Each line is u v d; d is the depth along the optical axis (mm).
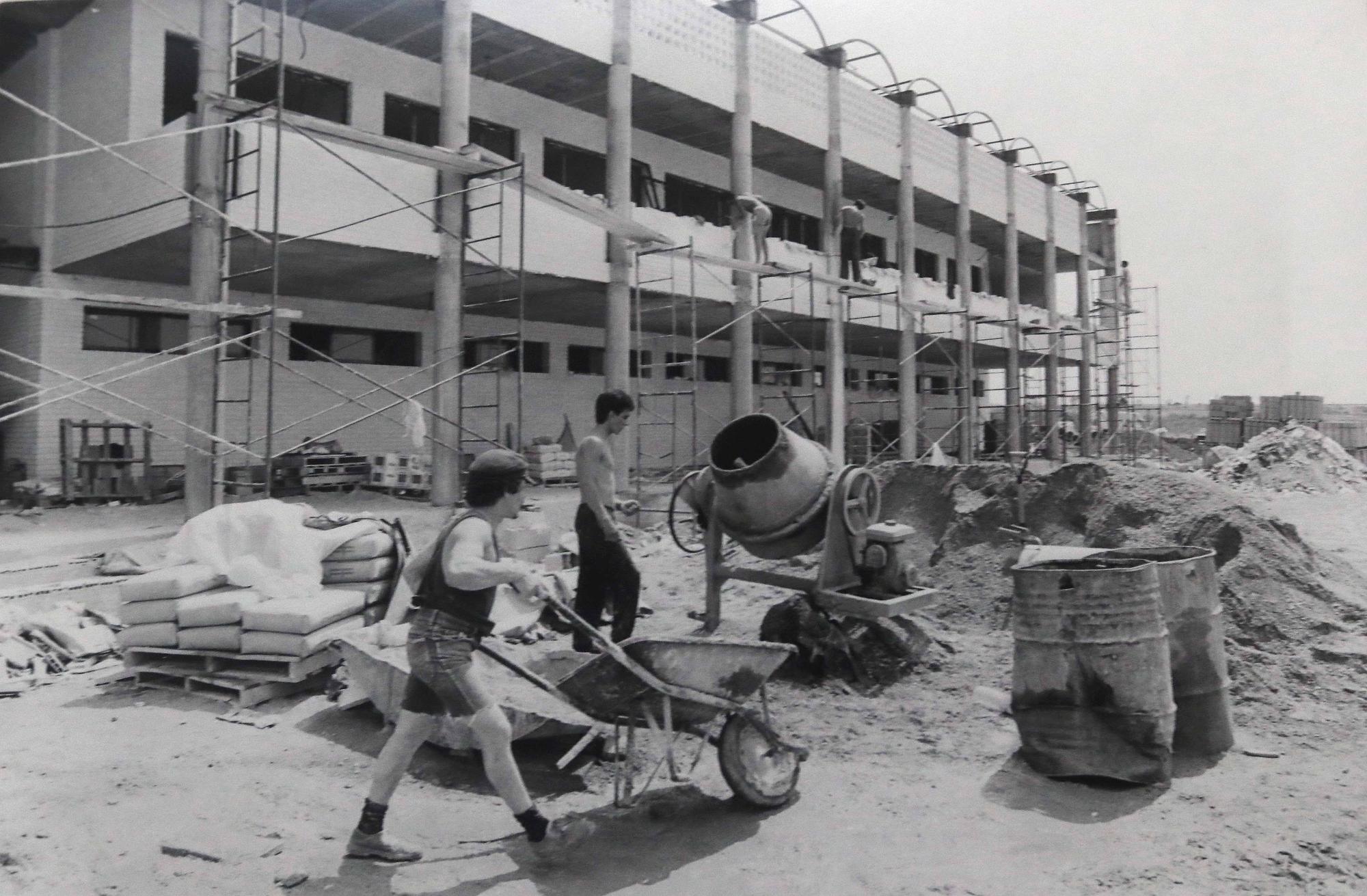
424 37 15664
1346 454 27547
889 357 32500
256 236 10758
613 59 16391
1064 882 3775
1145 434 39219
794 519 7336
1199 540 7477
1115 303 36438
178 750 5328
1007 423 29016
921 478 9656
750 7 19344
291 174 11789
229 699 6230
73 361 14133
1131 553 5863
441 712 4023
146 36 12797
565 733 5152
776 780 4676
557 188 12516
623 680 4234
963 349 25312
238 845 4051
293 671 6098
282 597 6559
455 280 13375
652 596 9922
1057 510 8516
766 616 7332
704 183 22703
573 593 8633
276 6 14328
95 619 8328
